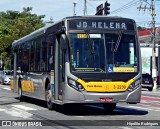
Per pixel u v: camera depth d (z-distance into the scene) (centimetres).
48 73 1675
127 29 1509
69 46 1455
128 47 1495
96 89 1437
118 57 1475
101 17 1496
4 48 7112
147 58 5712
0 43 7094
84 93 1430
